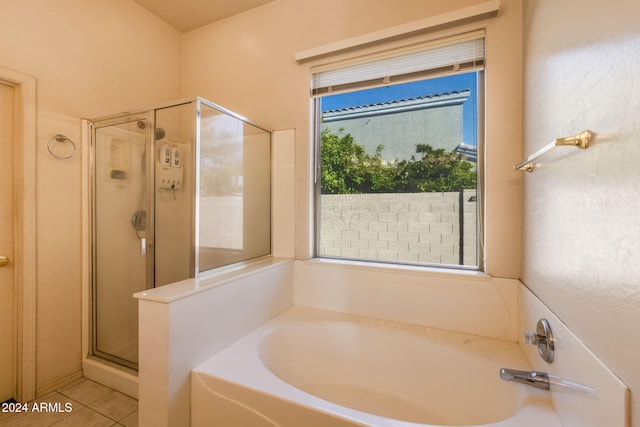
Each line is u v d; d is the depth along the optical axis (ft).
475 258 5.64
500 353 4.65
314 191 6.96
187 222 5.73
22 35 5.44
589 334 2.42
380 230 6.41
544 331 3.44
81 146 6.33
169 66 8.32
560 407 3.05
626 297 1.89
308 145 6.84
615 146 2.02
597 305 2.28
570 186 2.83
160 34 8.07
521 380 3.51
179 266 5.80
